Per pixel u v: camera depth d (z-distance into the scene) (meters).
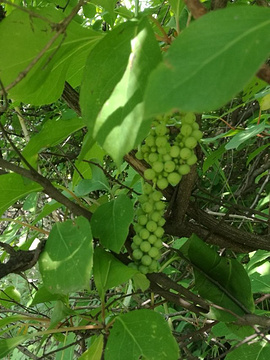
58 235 0.19
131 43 0.15
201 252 0.23
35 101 0.20
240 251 0.28
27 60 0.16
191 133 0.19
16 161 0.55
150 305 0.26
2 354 0.20
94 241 0.22
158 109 0.09
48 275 0.19
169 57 0.10
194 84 0.09
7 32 0.16
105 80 0.15
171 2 0.19
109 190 0.25
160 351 0.18
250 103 0.50
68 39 0.17
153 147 0.20
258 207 0.38
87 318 0.21
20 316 0.23
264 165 0.46
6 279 0.60
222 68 0.10
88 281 0.18
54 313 0.21
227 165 0.53
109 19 0.38
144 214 0.21
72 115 0.38
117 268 0.20
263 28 0.10
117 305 0.35
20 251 0.19
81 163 0.28
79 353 0.40
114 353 0.19
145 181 0.24
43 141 0.22
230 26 0.10
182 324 0.44
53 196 0.20
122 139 0.14
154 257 0.21
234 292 0.23
